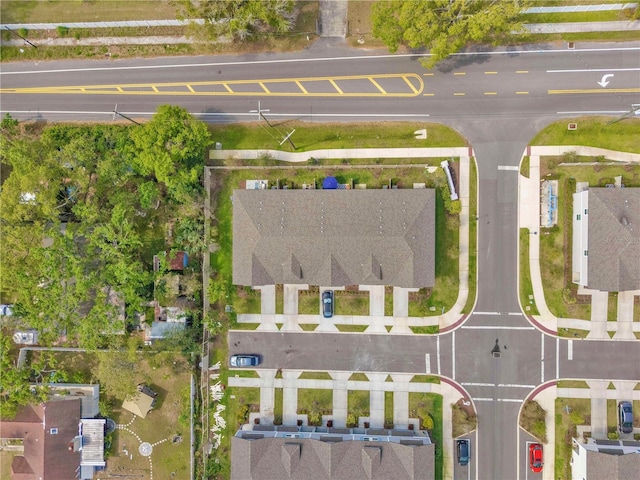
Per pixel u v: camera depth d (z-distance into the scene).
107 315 39.25
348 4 40.38
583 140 38.94
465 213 40.00
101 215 38.62
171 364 41.56
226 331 41.78
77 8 41.91
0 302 42.44
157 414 41.72
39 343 42.00
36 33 42.25
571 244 39.19
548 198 38.91
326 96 40.81
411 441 38.19
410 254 37.38
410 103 40.22
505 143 39.56
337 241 37.84
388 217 37.66
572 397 39.28
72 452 40.25
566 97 39.09
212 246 40.88
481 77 39.72
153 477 41.78
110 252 36.75
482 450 39.91
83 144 38.00
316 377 41.22
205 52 41.31
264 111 41.22
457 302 40.19
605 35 38.53
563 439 39.28
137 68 41.81
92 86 42.12
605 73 38.72
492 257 39.84
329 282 38.19
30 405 40.09
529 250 39.59
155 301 40.94
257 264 38.69
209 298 39.81
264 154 40.94
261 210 38.62
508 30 36.19
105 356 37.84
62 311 36.56
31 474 39.62
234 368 41.78
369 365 40.81
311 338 41.22
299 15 40.56
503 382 39.84
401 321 40.56
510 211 39.66
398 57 40.12
